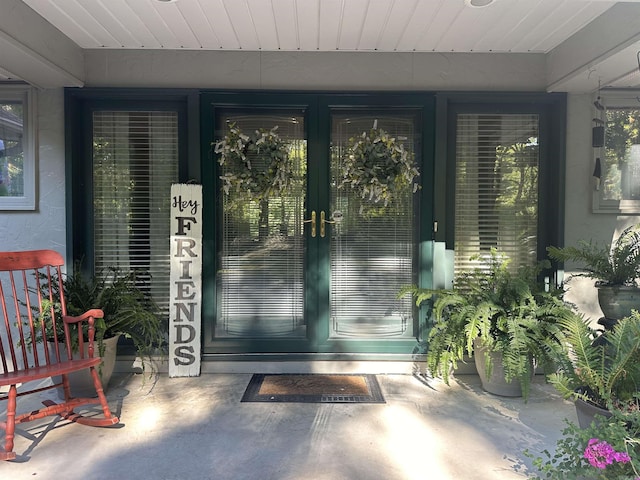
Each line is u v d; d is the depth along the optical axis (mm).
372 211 3307
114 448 2207
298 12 2541
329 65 3191
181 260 3160
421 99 3211
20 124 3174
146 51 3166
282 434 2342
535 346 2553
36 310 2662
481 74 3209
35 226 3178
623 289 2668
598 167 3148
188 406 2678
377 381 3092
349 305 3316
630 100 3186
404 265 3324
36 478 1956
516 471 2006
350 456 2131
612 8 2467
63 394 2785
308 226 3262
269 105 3213
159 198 3332
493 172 3346
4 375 2158
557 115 3225
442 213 3229
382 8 2486
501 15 2570
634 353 1838
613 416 1730
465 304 2842
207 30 2795
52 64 2738
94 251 3332
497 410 2639
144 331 3053
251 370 3236
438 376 3154
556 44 3006
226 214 3297
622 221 3232
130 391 2904
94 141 3301
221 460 2100
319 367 3240
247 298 3316
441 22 2670
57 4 2447
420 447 2215
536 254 3369
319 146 3229
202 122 3199
